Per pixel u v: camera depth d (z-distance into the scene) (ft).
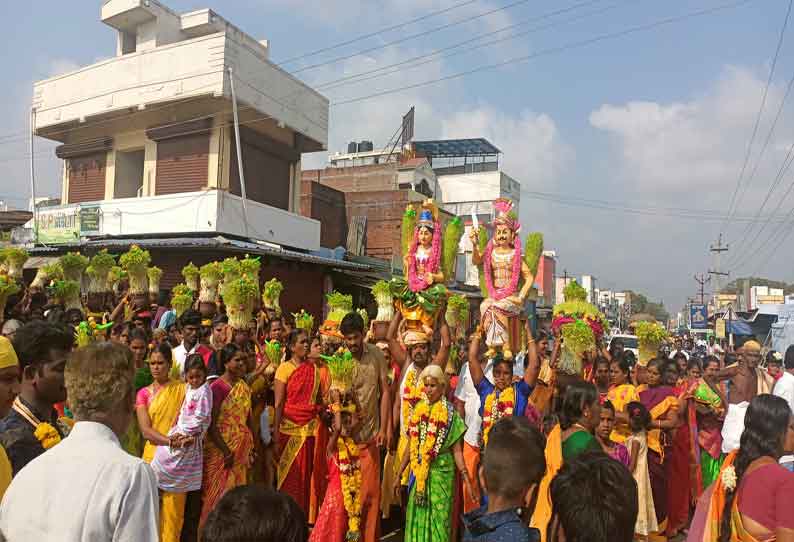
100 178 66.90
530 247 20.13
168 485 15.43
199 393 16.07
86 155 68.03
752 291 143.43
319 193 81.41
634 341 75.66
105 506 6.67
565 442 12.74
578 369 21.45
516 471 8.38
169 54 58.08
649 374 21.62
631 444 19.11
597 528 7.17
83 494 6.70
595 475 7.53
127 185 66.80
